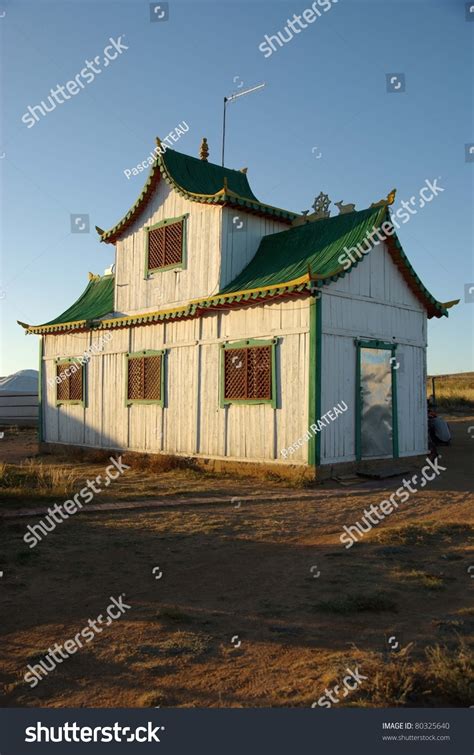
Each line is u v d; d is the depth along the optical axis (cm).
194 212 1755
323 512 1091
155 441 1789
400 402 1642
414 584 681
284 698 445
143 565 772
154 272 1862
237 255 1711
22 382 5147
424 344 1742
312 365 1387
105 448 1970
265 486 1368
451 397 3772
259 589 680
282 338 1460
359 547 845
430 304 1741
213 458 1605
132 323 1850
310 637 546
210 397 1627
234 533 935
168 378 1761
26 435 2953
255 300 1505
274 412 1467
